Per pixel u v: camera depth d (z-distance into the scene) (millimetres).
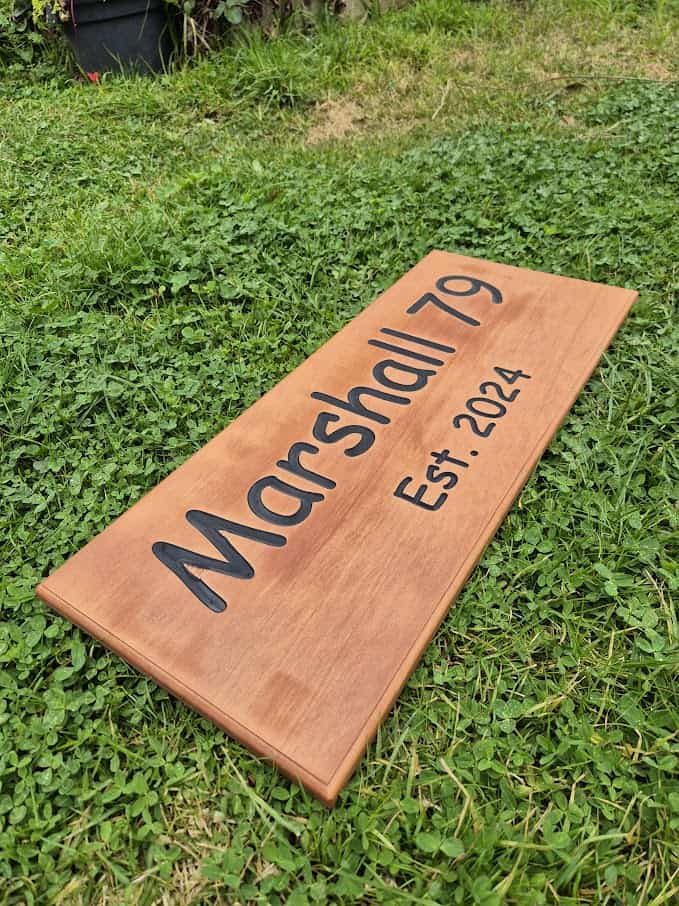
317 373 659
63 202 961
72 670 480
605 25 1440
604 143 1056
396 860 409
